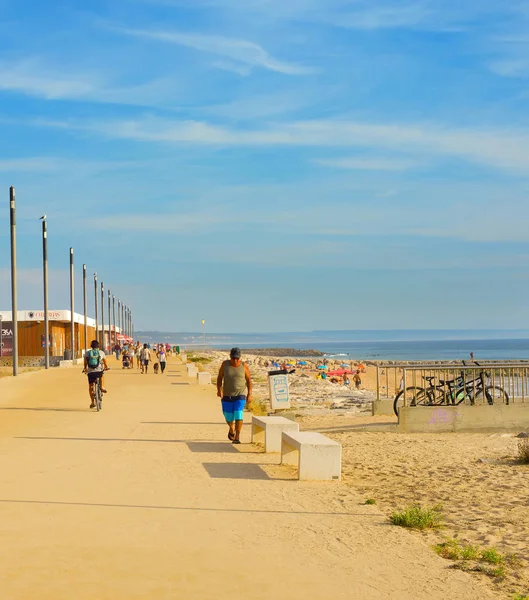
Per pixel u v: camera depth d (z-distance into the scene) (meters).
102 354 22.53
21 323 72.81
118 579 6.19
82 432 16.75
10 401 25.30
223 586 6.05
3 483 10.44
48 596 5.73
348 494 10.15
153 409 22.98
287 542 7.50
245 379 15.33
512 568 6.78
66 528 7.91
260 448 14.52
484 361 22.95
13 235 43.53
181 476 11.26
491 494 10.38
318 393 34.97
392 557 7.01
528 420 18.84
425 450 15.09
